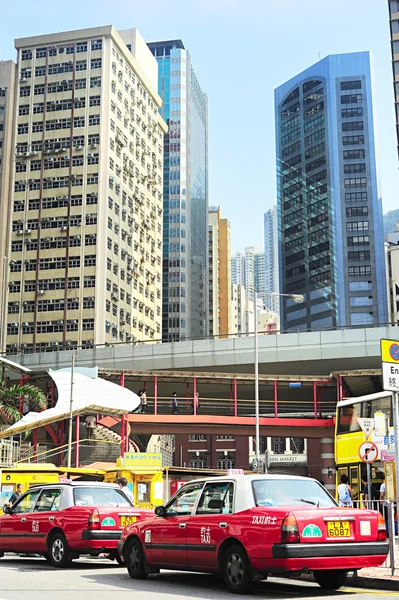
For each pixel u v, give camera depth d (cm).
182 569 1170
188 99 15538
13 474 2692
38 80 9488
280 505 1075
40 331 8656
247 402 6366
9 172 9300
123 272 9300
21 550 1554
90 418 4356
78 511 1454
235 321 18538
